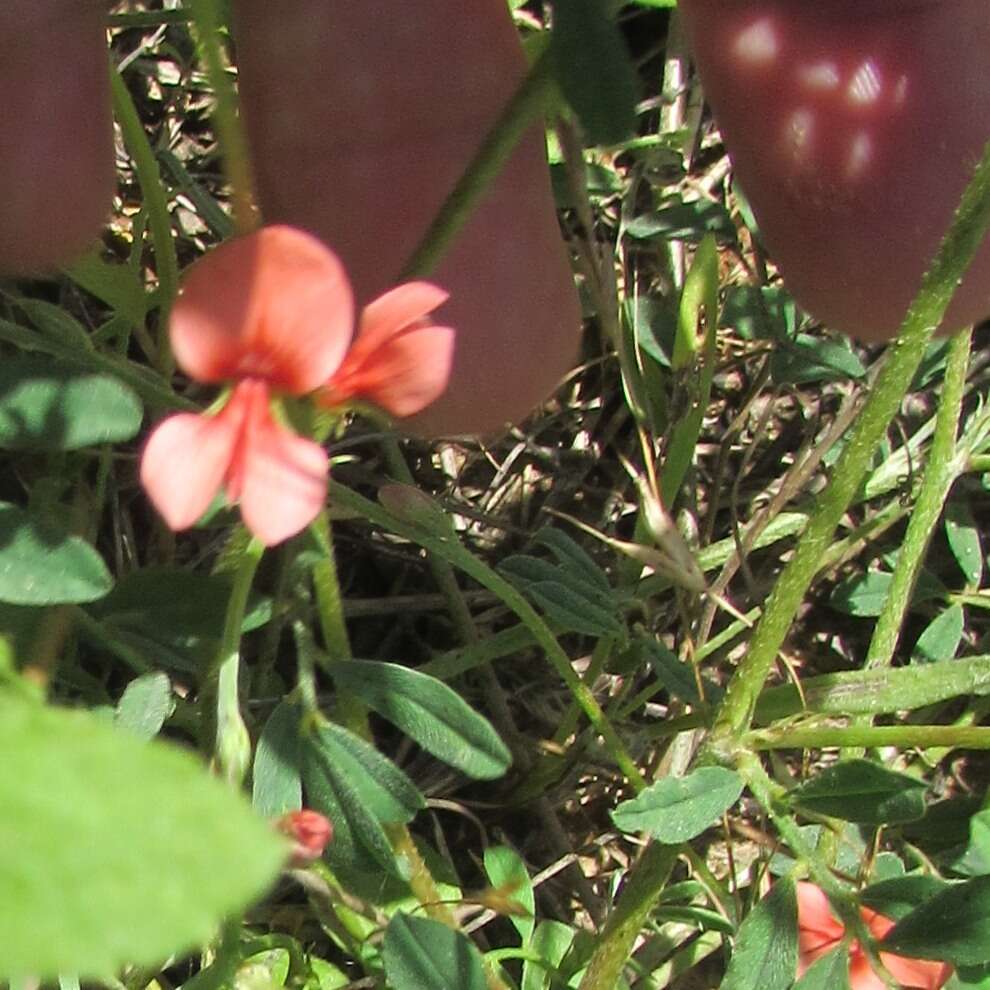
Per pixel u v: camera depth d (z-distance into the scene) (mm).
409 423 187
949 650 201
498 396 185
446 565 207
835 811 151
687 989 194
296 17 181
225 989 156
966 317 182
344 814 151
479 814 205
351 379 133
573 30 122
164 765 61
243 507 129
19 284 204
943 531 241
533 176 183
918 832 183
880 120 181
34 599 136
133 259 188
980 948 146
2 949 58
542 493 234
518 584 177
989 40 181
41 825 60
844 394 240
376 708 154
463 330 181
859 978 159
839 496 149
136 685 146
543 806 205
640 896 160
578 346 189
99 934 58
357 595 220
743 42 184
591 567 178
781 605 152
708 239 188
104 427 138
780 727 158
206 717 153
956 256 142
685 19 189
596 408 238
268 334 128
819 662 235
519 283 182
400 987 152
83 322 211
